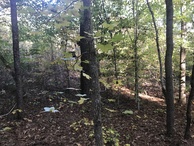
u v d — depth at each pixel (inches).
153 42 361.1
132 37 355.3
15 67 273.4
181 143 242.4
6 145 207.5
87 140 222.2
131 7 343.0
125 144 224.7
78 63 65.8
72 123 263.0
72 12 59.2
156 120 309.4
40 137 226.5
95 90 90.0
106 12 312.3
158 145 233.5
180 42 376.8
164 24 358.0
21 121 265.4
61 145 211.3
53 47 349.7
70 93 382.0
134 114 319.3
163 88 271.7
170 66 249.9
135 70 345.4
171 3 237.3
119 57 329.1
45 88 390.3
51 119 273.4
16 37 271.3
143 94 452.1
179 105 414.9
